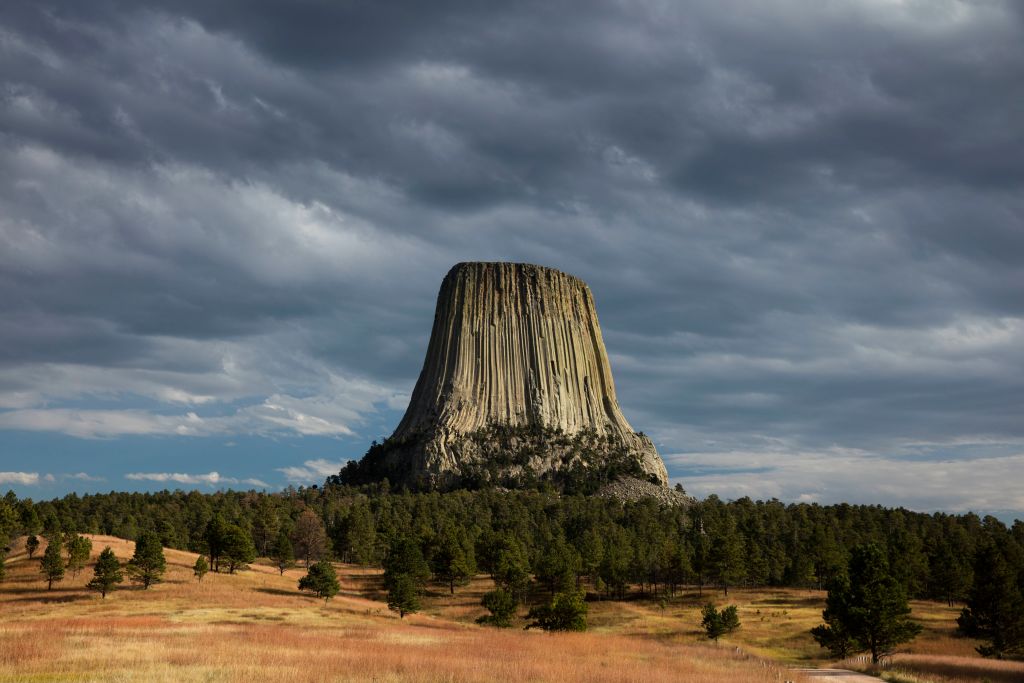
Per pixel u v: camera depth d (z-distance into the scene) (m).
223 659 43.41
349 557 165.62
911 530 176.75
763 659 73.88
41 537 139.50
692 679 45.06
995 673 60.72
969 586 120.38
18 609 88.69
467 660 47.19
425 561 136.38
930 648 88.25
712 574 132.62
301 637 61.12
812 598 130.12
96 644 48.75
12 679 35.12
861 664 69.31
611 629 106.38
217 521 127.56
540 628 96.94
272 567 149.88
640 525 183.38
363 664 42.91
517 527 172.50
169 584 108.88
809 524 179.88
